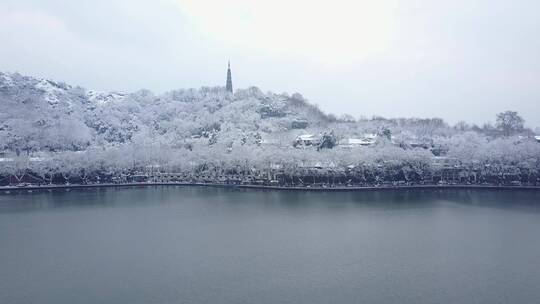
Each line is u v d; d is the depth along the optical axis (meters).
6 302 95.69
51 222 176.12
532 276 110.69
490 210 197.75
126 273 113.75
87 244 142.00
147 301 96.00
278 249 135.62
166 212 198.62
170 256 128.75
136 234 155.12
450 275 111.69
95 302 95.56
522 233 153.62
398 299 97.00
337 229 162.00
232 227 166.12
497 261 122.75
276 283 106.62
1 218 185.25
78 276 111.56
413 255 128.88
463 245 138.62
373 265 119.81
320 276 111.38
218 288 103.44
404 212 194.12
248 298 97.62
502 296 98.38
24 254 131.00
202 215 190.75
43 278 110.12
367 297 98.00
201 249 136.00
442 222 172.62
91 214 194.25
